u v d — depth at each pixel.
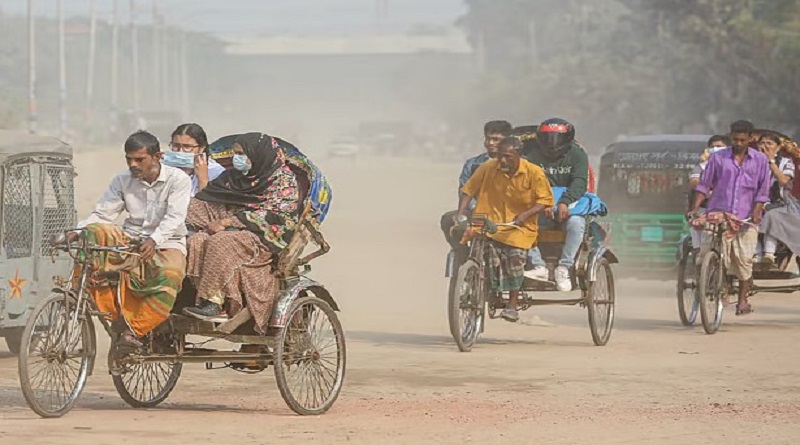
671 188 34.50
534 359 22.64
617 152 35.03
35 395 16.77
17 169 21.94
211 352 17.19
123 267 16.38
